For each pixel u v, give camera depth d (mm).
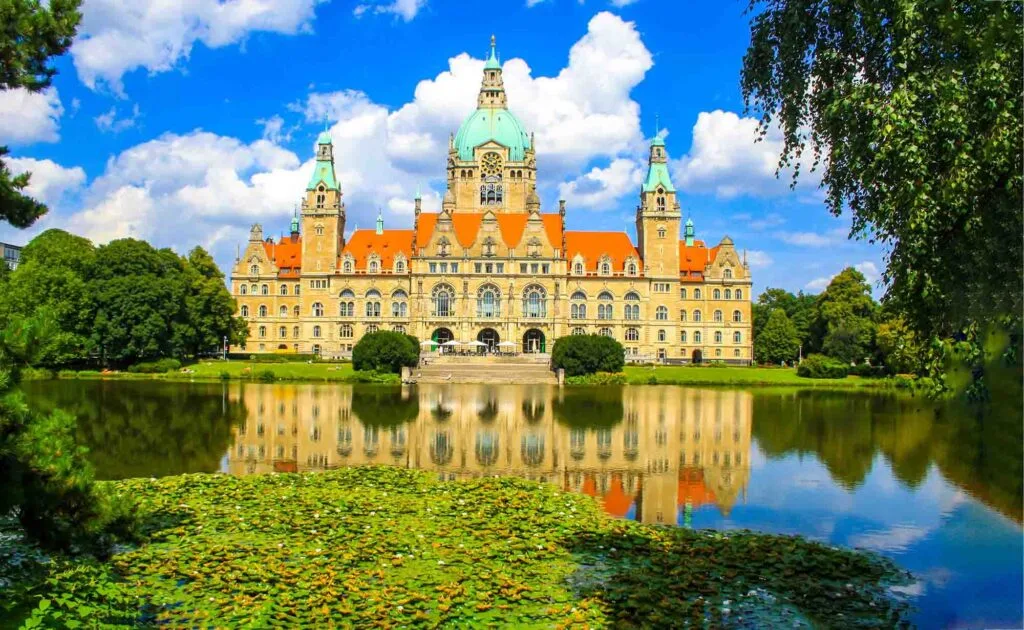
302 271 164250
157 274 118750
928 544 26844
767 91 21391
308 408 68875
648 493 35312
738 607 20297
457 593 20328
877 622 19719
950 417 18391
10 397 16656
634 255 164125
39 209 18562
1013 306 16312
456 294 157750
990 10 16516
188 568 21719
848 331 125750
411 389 95188
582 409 72250
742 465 42500
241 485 33531
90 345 107688
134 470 38875
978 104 16906
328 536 25375
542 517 28797
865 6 18375
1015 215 16359
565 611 19484
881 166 18109
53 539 18578
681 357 165750
